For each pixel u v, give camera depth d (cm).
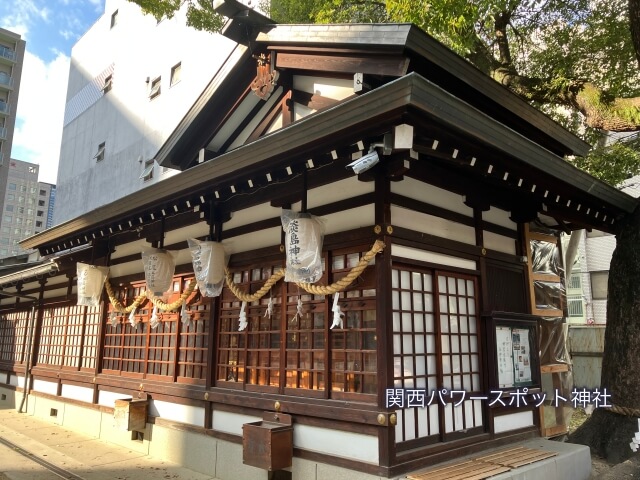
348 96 546
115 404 730
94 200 1991
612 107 715
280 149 459
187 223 716
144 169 1711
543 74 1042
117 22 2073
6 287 1277
